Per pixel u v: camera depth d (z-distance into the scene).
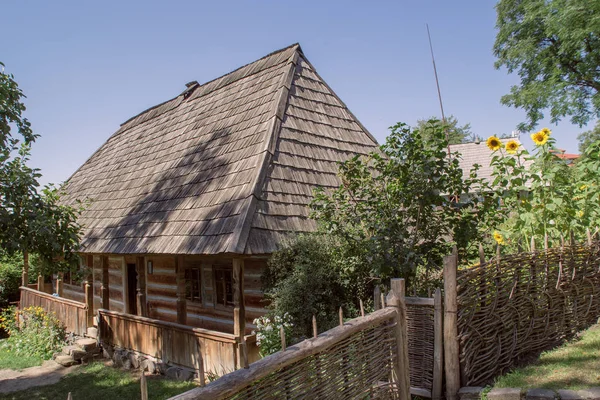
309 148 9.75
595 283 6.23
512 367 5.13
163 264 11.48
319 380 3.55
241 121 10.83
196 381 7.81
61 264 8.19
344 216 6.47
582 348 5.30
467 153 27.53
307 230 8.03
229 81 13.85
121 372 9.29
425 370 5.02
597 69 21.44
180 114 14.87
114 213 11.55
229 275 9.63
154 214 9.73
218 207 8.16
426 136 6.69
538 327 5.49
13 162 7.57
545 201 6.25
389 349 4.48
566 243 5.98
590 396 3.97
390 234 5.84
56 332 12.04
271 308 7.26
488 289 4.98
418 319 5.11
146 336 9.23
